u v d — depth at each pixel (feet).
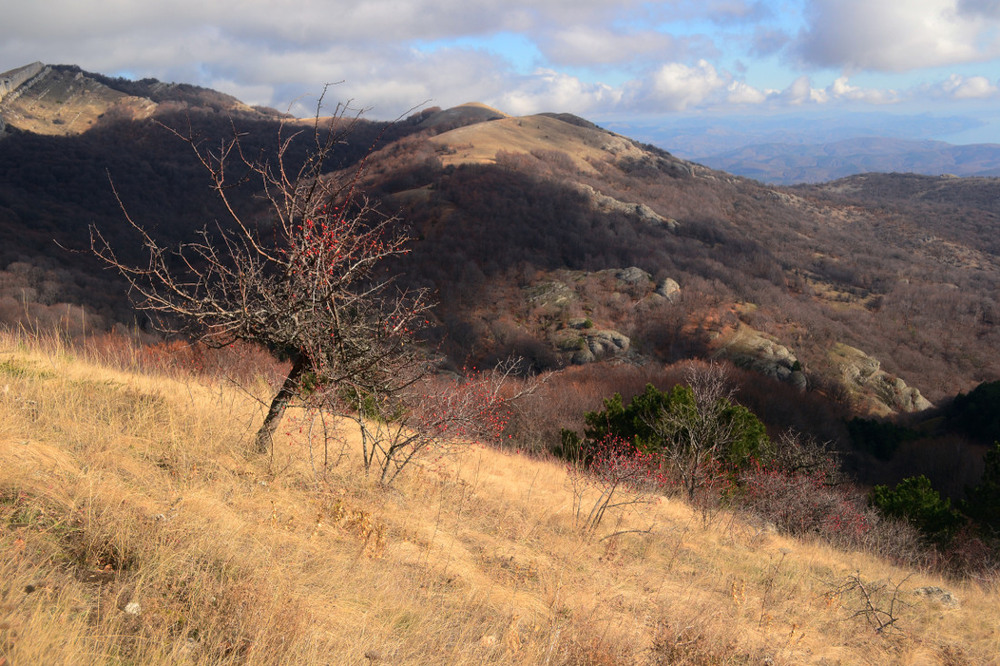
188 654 8.56
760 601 18.99
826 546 32.94
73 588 9.14
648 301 267.59
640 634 13.61
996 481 47.73
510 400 21.20
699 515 31.32
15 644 7.27
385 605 11.98
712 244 391.04
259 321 16.28
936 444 132.98
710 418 42.09
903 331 300.40
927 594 24.35
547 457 50.01
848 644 17.39
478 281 260.83
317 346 17.39
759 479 42.09
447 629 11.83
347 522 15.58
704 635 13.75
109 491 12.34
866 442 144.87
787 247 436.76
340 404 19.31
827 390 223.10
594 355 229.66
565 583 16.05
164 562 10.48
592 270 294.87
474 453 32.71
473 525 19.36
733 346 240.73
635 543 22.68
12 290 128.57
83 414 16.58
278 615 9.91
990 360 274.57
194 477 14.98
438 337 183.62
